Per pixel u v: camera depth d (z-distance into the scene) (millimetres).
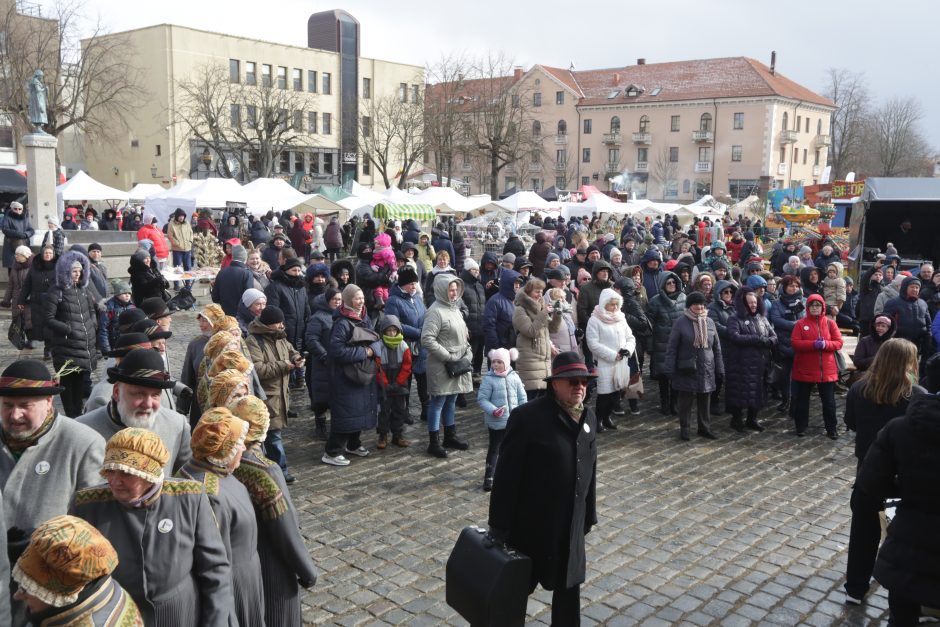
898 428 3832
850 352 12680
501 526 3969
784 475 7699
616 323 8969
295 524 3482
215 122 50156
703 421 8969
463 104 58344
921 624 4352
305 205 29906
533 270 13391
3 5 38906
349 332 7453
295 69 62406
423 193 32812
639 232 25609
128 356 3715
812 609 5004
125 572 2729
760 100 73875
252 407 3451
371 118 65500
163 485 2857
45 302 8242
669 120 78375
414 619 4773
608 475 7582
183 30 55125
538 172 84438
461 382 8016
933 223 19938
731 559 5727
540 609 4938
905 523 3758
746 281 9273
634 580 5359
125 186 58062
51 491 3324
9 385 3217
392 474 7469
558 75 84000
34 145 20781
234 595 3092
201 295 19281
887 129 78438
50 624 2262
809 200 42031
